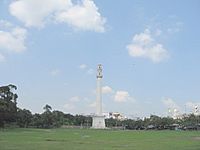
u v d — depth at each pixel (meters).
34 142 76.94
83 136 114.06
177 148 63.78
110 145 70.31
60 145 67.94
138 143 79.06
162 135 134.50
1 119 180.12
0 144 68.88
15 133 134.00
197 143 80.38
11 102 177.88
